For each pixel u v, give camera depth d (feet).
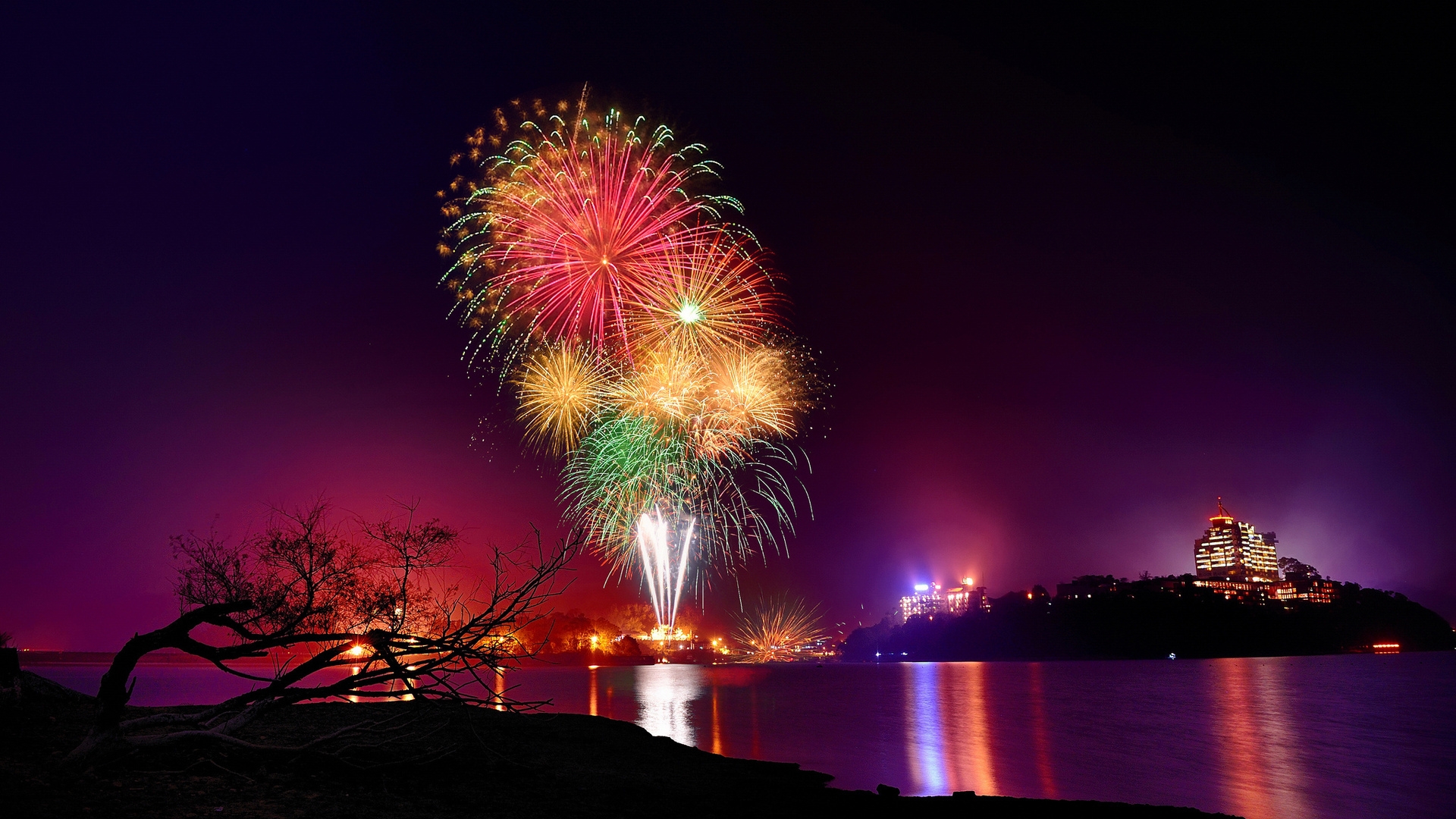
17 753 40.81
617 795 56.70
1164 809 67.77
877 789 77.87
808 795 67.21
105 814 34.06
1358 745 146.20
